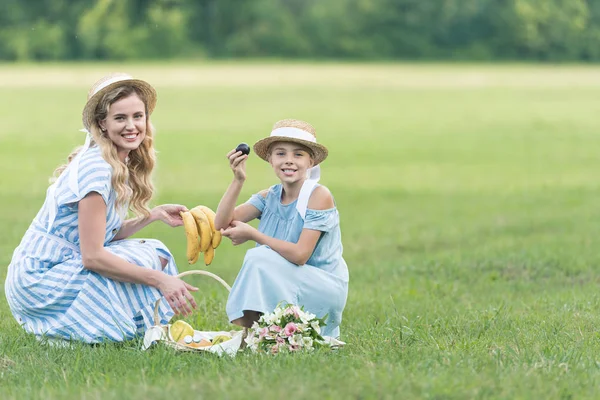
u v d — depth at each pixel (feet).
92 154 20.57
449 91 159.12
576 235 41.98
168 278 20.07
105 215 20.29
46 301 20.29
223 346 19.29
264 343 18.89
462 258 36.14
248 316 19.90
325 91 156.35
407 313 25.48
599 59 282.15
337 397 15.10
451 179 66.08
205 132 97.35
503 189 61.00
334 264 20.45
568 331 22.36
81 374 17.54
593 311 25.41
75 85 159.33
